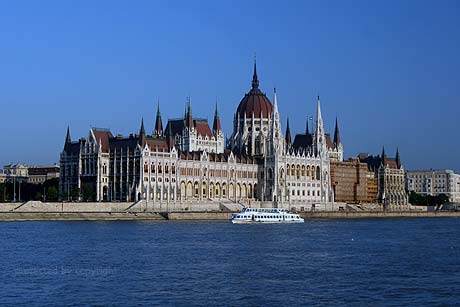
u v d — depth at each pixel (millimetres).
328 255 149125
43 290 100188
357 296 98750
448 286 107125
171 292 100125
